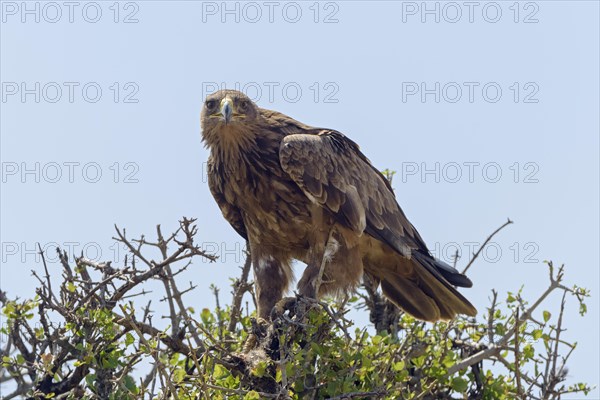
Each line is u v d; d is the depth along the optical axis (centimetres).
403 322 2514
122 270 2009
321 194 2527
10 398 2117
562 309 2173
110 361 1930
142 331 2025
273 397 1809
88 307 1997
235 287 2494
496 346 2212
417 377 2172
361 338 2017
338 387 1886
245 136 2541
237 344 2220
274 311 2372
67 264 2092
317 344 1989
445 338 2244
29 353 2086
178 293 2092
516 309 2200
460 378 2125
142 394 1841
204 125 2612
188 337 1892
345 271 2545
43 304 2044
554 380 2138
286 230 2594
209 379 1784
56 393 2023
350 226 2555
